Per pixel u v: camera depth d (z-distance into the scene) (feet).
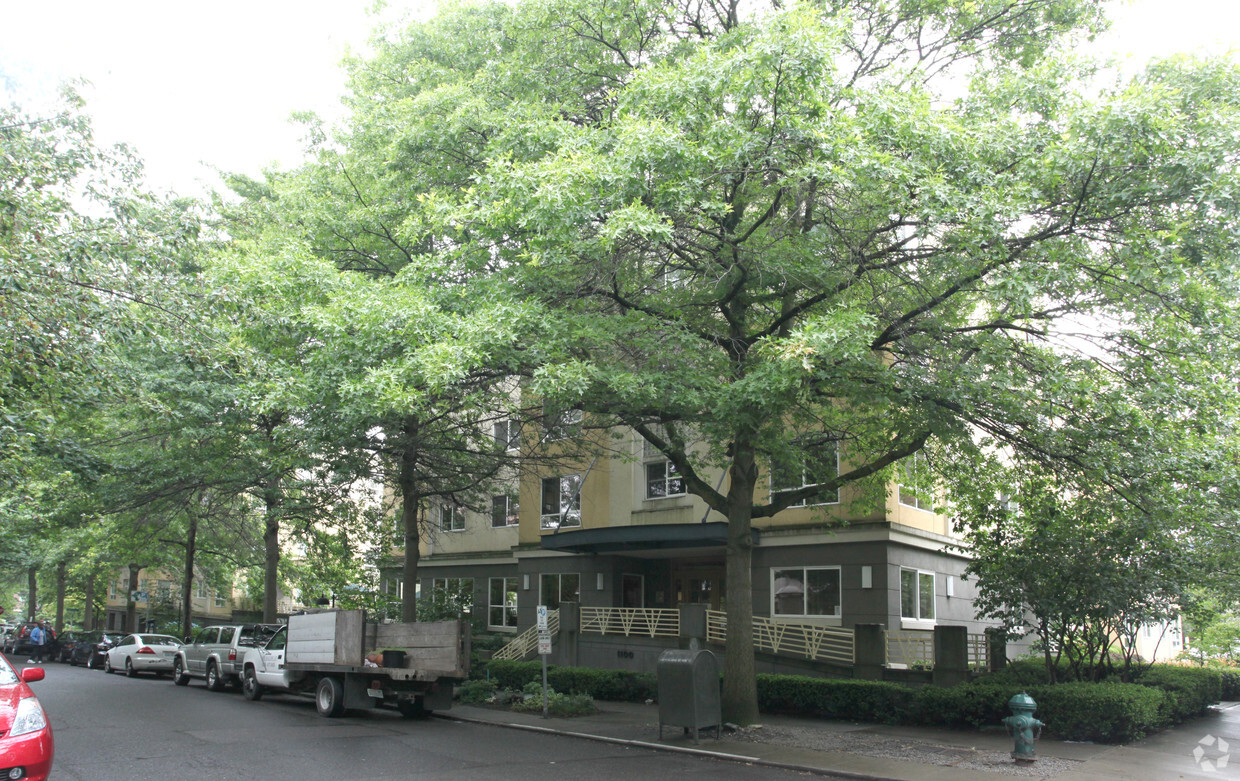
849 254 40.55
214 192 66.49
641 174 36.17
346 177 58.80
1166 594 48.11
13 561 110.32
